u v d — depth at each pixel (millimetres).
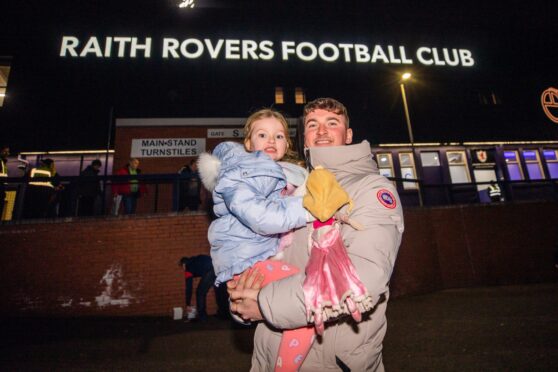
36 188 7695
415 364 3783
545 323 5020
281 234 1544
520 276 8578
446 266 8383
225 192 1515
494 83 16391
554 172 15578
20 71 13047
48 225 6422
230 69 14242
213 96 13539
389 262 1227
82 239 6457
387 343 4539
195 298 6477
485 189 15070
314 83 14906
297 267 1436
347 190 1435
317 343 1364
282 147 2029
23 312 5992
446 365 3703
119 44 13961
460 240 8617
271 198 1519
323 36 15773
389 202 1347
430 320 5500
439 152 15258
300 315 1150
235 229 1532
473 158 15250
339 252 1202
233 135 12992
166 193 11602
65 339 4918
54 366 3914
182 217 6832
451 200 9609
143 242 6621
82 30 14055
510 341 4344
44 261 6246
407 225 8047
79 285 6246
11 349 4484
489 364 3658
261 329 1474
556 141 15562
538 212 9094
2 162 8523
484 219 8875
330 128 1858
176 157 12500
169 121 12797
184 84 13617
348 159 1588
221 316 6320
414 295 7504
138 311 6281
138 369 3830
